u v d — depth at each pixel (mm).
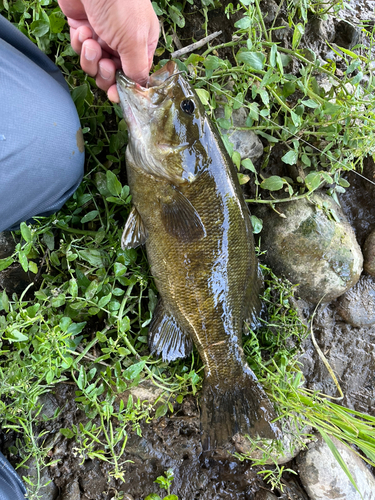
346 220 423
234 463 391
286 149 406
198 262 321
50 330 292
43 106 262
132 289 365
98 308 317
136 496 363
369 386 436
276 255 399
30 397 292
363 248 434
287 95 374
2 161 239
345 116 359
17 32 271
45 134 261
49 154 267
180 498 375
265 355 396
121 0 239
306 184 376
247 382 352
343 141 370
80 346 346
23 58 265
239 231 327
